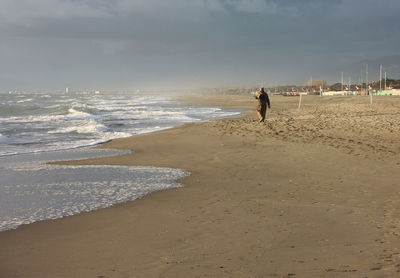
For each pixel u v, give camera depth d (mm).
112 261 5098
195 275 4586
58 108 53844
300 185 9312
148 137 20281
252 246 5520
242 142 16906
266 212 7211
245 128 22344
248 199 8195
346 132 18844
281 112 38656
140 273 4691
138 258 5184
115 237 6078
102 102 88750
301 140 16703
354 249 5273
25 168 12344
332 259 4945
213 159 13320
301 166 11508
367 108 39688
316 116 29812
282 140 16938
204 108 59219
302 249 5348
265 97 25453
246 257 5109
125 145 17797
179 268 4805
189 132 21844
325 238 5770
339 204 7629
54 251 5520
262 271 4641
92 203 8172
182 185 9719
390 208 7262
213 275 4570
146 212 7453
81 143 18859
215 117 37312
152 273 4680
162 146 17047
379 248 5266
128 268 4852
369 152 13250
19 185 9914
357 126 21125
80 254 5383
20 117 38406
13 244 5836
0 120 34000
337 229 6168
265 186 9328
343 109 39375
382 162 11602
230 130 21719
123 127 28156
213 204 7883
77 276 4645
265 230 6215
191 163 12828
